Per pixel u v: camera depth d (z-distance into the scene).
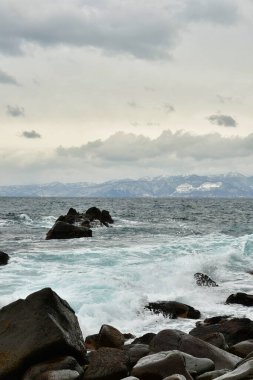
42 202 159.00
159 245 32.19
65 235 37.72
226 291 19.80
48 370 9.00
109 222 56.19
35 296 10.15
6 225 50.44
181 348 10.64
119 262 24.23
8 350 9.27
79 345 9.95
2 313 10.00
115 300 16.27
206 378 9.07
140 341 12.38
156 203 159.88
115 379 9.09
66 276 19.81
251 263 26.44
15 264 23.41
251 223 59.91
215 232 45.66
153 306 16.22
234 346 11.59
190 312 16.03
